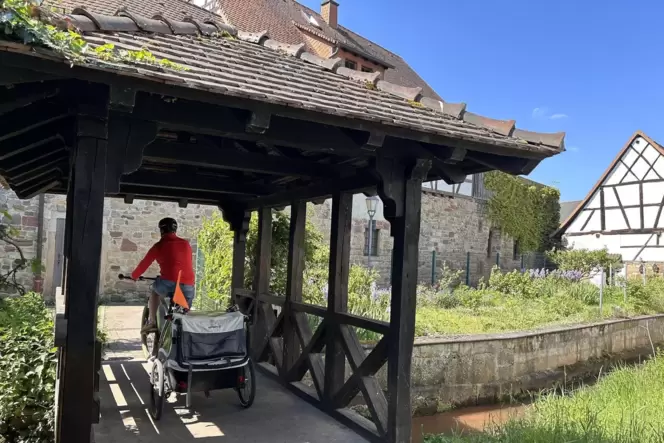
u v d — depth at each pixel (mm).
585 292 14742
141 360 6398
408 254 3793
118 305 12062
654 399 6453
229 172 5535
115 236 12422
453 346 8188
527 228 23359
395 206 3746
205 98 2559
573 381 9930
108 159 2805
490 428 5523
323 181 4898
